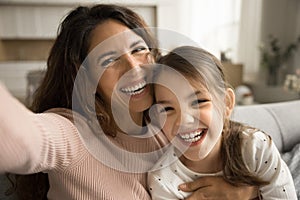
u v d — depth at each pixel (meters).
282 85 3.30
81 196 0.60
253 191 0.73
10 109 0.36
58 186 0.61
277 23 3.58
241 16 3.62
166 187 0.67
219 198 0.70
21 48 4.50
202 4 3.84
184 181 0.70
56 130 0.49
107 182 0.62
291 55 3.46
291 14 3.50
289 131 1.27
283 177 0.69
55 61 0.67
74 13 0.69
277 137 1.24
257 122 1.22
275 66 3.38
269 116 1.27
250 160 0.70
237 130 0.74
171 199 0.67
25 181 0.76
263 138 0.72
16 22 4.13
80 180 0.59
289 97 2.89
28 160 0.40
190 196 0.68
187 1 3.92
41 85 0.73
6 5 4.05
